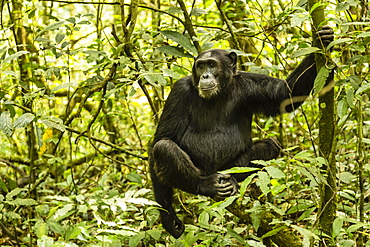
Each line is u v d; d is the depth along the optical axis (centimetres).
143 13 1981
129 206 915
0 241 1156
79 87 998
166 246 884
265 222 832
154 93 1271
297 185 1012
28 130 1038
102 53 948
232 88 930
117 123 1482
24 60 1372
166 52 898
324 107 719
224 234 829
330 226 738
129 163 1432
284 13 923
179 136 944
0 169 1569
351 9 955
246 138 944
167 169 873
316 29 712
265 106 933
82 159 1569
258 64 1448
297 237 809
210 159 923
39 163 1510
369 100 993
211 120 929
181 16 1452
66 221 926
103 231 736
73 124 1609
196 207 1034
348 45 695
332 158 720
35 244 946
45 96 861
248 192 995
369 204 809
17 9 1384
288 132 1555
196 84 928
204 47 989
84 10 2033
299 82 840
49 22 1653
